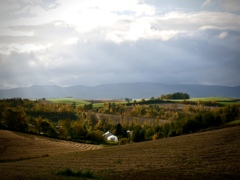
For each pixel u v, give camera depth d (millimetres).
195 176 24156
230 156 33000
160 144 51406
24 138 77938
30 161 44406
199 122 93188
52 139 83938
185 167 28484
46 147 68938
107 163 34750
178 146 44875
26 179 19625
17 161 47125
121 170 28031
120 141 99625
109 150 51562
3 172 25578
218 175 24344
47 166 34906
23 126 93812
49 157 50062
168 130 96688
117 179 23000
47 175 21500
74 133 100438
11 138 75062
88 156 44781
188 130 92938
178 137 61719
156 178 23547
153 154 39688
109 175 24969
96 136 100812
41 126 94875
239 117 97875
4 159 52594
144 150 45375
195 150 38969
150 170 27531
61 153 58688
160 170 27344
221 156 33344
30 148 66125
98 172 27016
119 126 128000
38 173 23875
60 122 110500
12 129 90188
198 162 30859
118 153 45219
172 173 25625
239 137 46656
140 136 99875
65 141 83562
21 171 27453
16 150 62844
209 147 40188
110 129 139500
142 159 36062
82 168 31031
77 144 79562
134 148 50125
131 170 27875
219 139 46938
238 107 101688
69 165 34938
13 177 20656
